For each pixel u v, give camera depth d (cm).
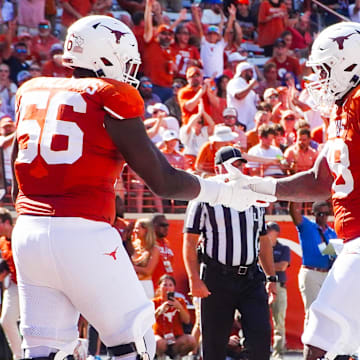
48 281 1136
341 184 1286
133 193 3294
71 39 1193
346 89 1316
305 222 2867
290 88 4128
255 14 5038
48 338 1134
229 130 3272
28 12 4325
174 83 4278
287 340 3269
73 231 1118
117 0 4622
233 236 1906
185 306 2720
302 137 3425
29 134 1162
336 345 1228
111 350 1141
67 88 1159
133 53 1203
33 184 1151
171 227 3194
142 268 2719
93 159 1135
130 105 1125
